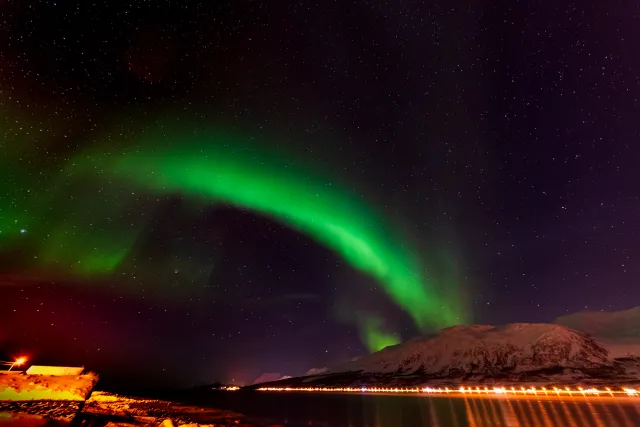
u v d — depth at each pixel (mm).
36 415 10172
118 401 45469
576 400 61969
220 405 71750
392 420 46219
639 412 44406
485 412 50156
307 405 70688
